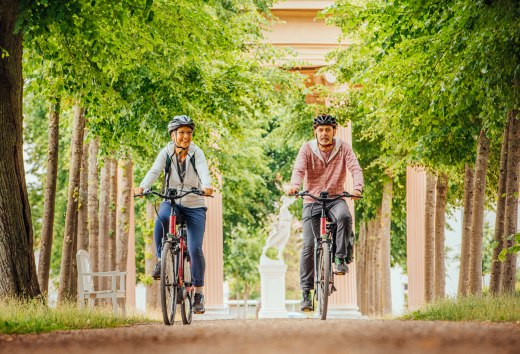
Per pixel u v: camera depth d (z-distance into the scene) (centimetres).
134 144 3130
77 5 2020
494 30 2111
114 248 3616
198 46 2669
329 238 1645
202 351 780
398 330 1002
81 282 2498
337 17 3638
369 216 5372
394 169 3881
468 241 3188
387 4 2344
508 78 2172
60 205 6581
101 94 2753
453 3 2227
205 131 3194
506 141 2564
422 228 4662
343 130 4691
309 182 1694
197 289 1653
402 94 2700
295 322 1334
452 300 2097
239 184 5516
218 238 4816
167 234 1580
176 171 1625
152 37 2477
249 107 3269
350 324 1159
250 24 3588
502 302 1836
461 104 2341
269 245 5019
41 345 919
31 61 2569
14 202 2045
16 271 2034
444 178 3597
